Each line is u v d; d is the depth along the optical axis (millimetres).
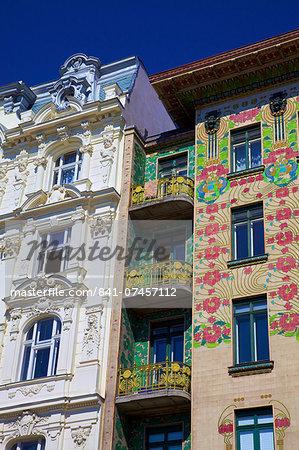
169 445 22875
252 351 22000
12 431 23438
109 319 24750
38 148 30375
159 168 29125
